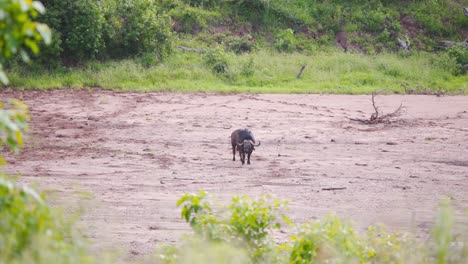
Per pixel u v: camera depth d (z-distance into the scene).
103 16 135.88
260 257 26.81
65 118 91.75
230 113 98.12
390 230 41.19
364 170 63.56
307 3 175.88
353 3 178.88
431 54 163.88
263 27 166.38
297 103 110.50
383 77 140.50
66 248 18.73
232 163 66.25
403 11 178.38
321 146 75.62
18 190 18.98
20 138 17.36
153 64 137.25
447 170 64.38
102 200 49.88
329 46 164.00
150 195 52.50
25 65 130.25
